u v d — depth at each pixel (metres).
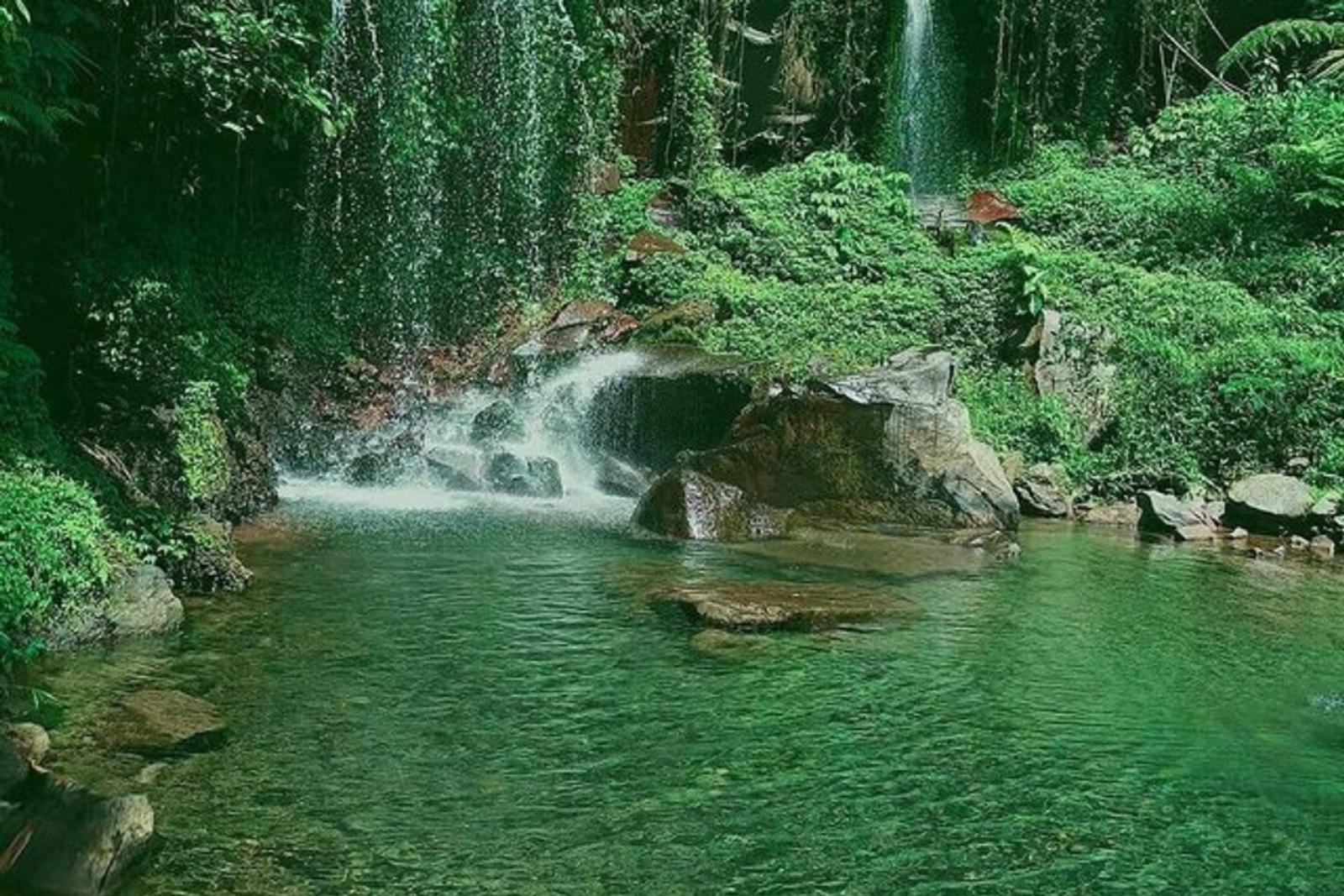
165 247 12.27
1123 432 14.34
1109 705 6.67
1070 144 22.17
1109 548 11.29
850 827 4.99
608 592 8.55
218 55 10.31
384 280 16.14
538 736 5.80
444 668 6.74
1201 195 18.83
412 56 16.05
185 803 4.88
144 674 6.34
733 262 17.95
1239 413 14.25
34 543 6.63
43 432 7.90
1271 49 22.23
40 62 8.34
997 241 18.27
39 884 4.16
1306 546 11.83
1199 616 8.73
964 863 4.72
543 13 18.12
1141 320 15.52
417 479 13.08
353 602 7.98
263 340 13.84
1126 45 22.88
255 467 11.02
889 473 11.64
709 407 13.45
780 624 7.81
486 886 4.36
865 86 23.12
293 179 15.32
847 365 14.05
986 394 14.85
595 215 18.30
